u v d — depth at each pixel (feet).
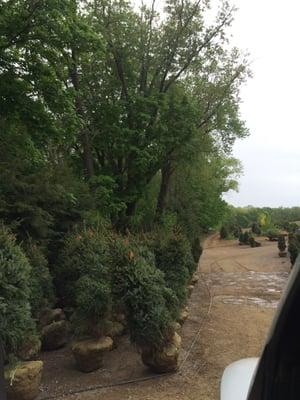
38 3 46.01
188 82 96.89
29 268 19.60
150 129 79.56
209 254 111.65
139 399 19.47
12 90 49.47
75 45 50.06
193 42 90.53
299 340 5.71
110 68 84.84
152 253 27.20
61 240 36.22
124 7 84.79
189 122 80.33
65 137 55.01
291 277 5.64
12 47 50.34
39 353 25.16
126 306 21.97
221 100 96.58
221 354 26.07
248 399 6.04
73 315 24.82
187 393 20.10
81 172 82.02
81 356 22.17
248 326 33.12
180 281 29.94
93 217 42.75
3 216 33.01
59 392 19.99
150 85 90.02
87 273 25.64
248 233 144.66
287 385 5.69
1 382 13.58
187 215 110.22
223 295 48.19
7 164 37.06
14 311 18.24
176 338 22.76
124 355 24.98
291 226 160.86
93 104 80.43
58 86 51.47
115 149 78.28
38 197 35.94
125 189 84.07
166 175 96.37
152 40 88.94
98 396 19.71
